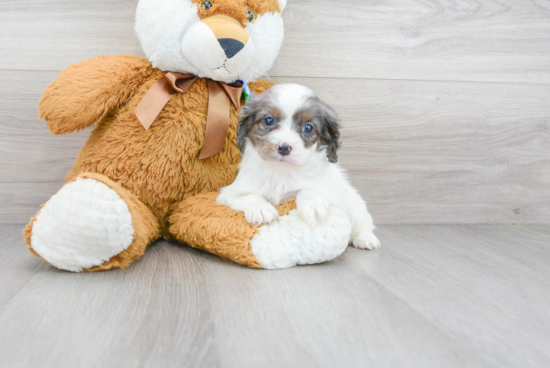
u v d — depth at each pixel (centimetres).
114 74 174
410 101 238
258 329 106
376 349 99
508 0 237
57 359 90
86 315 112
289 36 223
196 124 177
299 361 92
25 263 156
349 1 224
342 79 231
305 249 157
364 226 201
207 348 96
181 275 146
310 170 178
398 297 133
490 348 102
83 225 138
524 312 126
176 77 176
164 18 169
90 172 164
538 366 95
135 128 175
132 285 135
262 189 175
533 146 252
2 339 98
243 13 175
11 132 213
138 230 148
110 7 209
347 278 149
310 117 168
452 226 248
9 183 217
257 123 171
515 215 258
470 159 248
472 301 133
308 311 119
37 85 211
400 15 229
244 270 154
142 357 91
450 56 237
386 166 242
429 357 96
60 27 208
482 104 244
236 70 175
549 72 247
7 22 204
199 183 185
